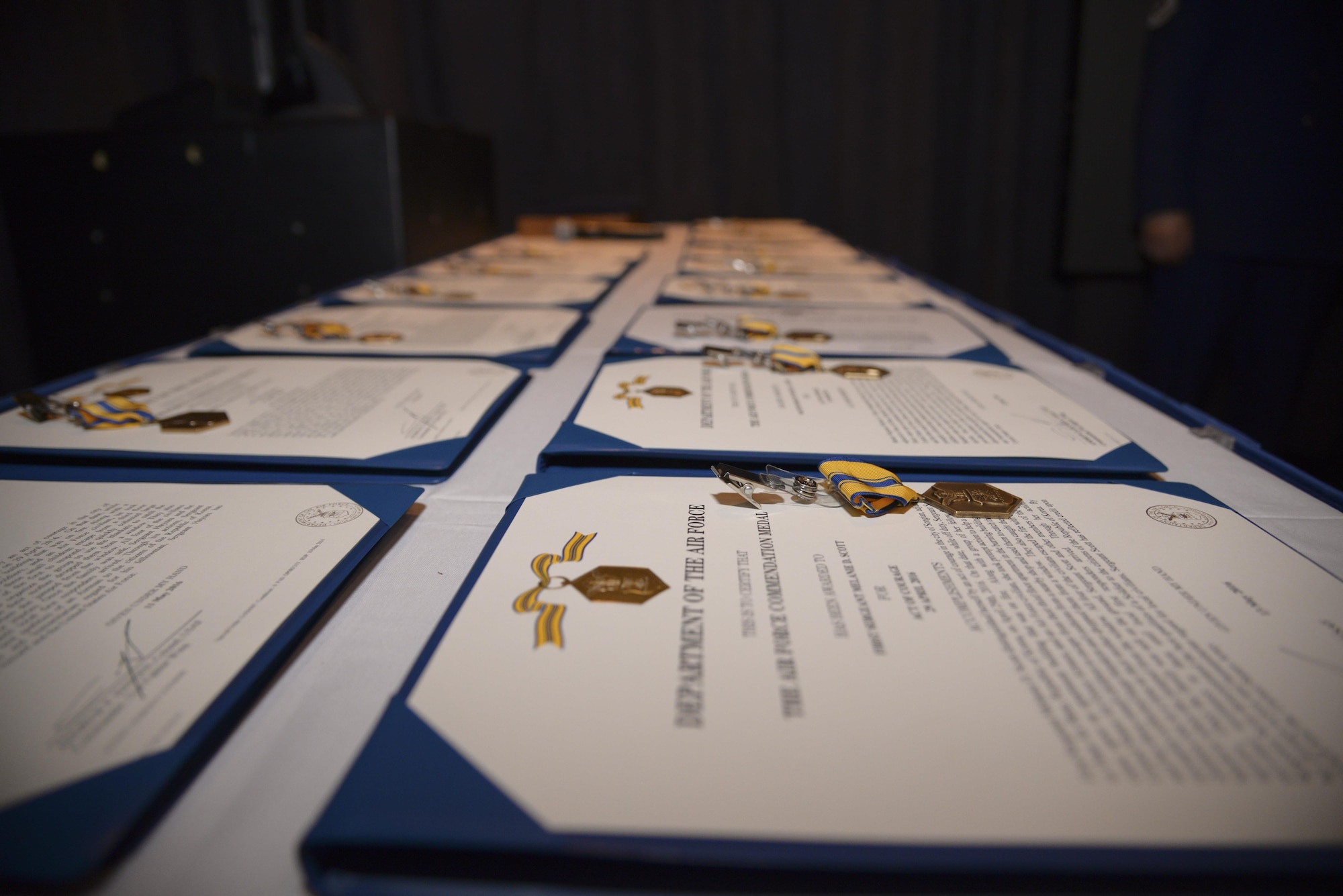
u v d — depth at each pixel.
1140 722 0.18
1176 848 0.15
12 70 1.35
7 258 1.28
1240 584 0.23
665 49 1.57
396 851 0.15
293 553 0.25
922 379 0.45
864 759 0.17
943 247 1.70
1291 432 1.64
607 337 0.59
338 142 0.92
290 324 0.57
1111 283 1.71
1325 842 0.15
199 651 0.21
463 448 0.35
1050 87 1.62
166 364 0.48
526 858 0.15
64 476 0.32
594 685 0.19
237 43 1.54
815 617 0.21
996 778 0.16
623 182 1.65
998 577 0.23
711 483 0.30
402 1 1.56
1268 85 1.10
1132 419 0.41
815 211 1.66
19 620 0.22
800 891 0.15
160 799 0.17
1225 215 1.16
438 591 0.25
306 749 0.19
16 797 0.16
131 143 0.92
